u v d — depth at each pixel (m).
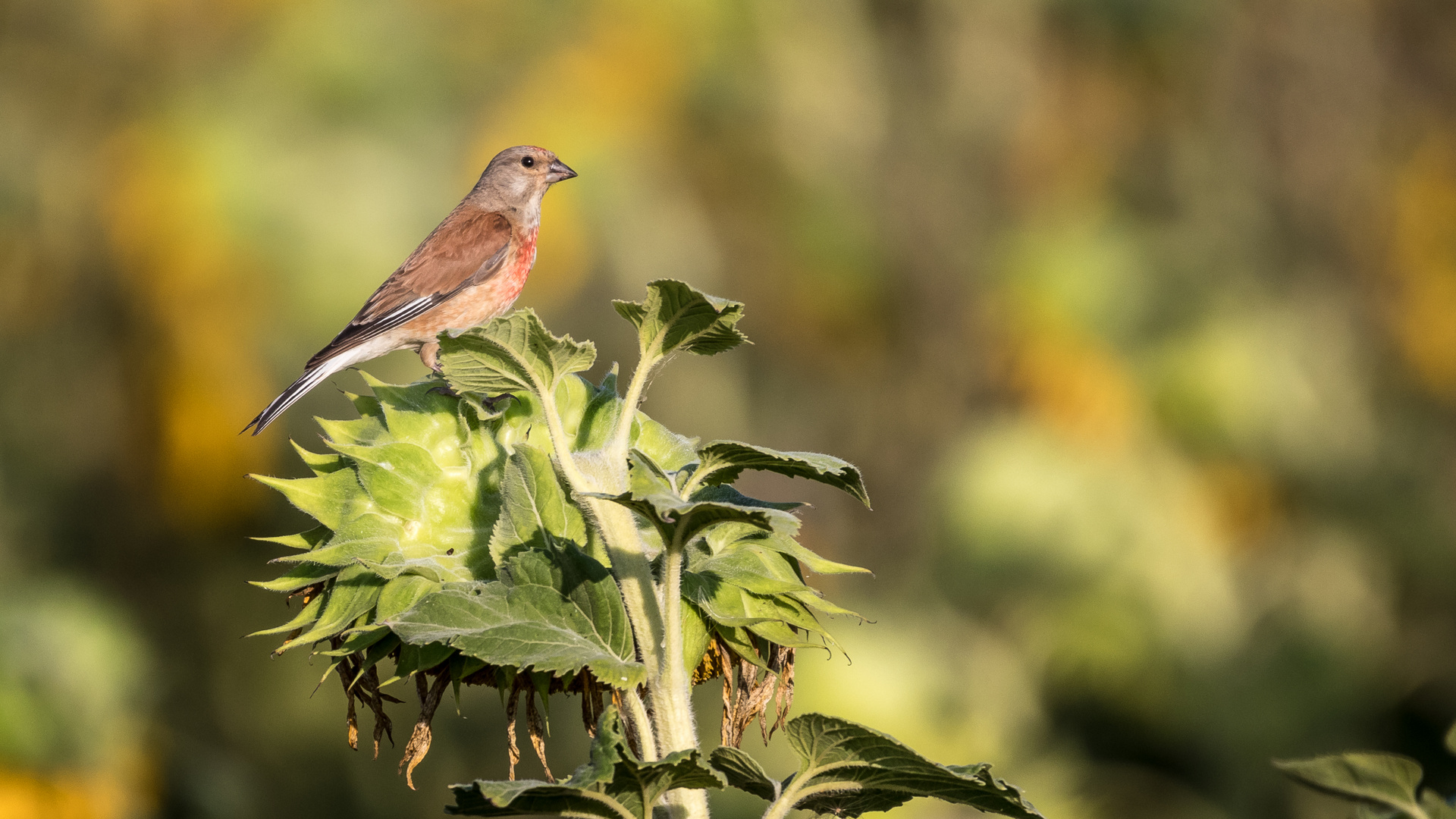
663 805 2.62
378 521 2.82
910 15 13.23
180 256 10.62
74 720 6.98
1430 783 10.77
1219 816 10.59
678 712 2.52
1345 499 11.68
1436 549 11.73
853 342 12.97
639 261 11.81
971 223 12.86
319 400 10.95
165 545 11.53
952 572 11.20
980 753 10.12
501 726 11.29
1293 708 10.80
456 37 11.14
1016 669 10.89
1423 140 13.40
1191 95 13.19
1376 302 13.15
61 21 11.16
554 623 2.50
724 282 12.42
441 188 10.79
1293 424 11.49
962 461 11.55
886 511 12.58
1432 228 13.21
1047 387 11.75
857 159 12.82
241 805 8.32
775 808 2.48
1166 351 11.61
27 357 11.38
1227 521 11.49
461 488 2.87
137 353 11.23
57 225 11.23
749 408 12.68
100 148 11.15
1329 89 13.07
